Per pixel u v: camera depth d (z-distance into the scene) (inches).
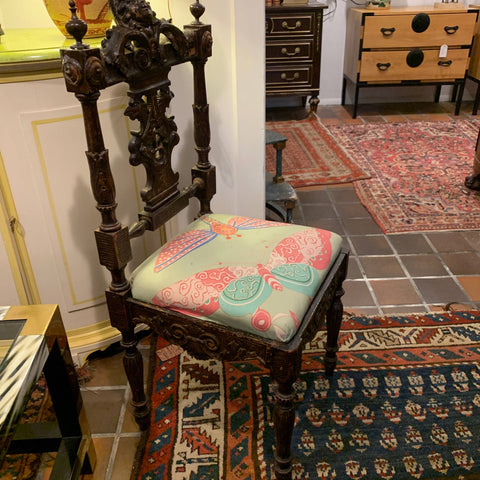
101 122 57.4
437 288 84.3
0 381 37.5
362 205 111.2
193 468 54.1
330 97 180.5
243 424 59.1
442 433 57.7
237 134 70.3
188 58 52.6
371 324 75.1
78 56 39.0
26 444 51.5
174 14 62.8
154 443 57.1
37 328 42.5
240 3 61.9
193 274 49.4
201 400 62.6
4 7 67.7
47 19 70.1
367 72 155.8
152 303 49.6
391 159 132.9
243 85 67.0
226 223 58.5
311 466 54.1
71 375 48.1
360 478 52.9
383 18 147.3
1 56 49.3
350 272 88.7
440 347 70.6
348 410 60.8
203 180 60.3
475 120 159.9
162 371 67.3
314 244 53.5
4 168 54.4
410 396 62.6
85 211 60.4
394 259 92.0
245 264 50.1
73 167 57.6
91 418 61.3
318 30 152.4
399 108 174.9
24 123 53.3
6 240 57.3
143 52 45.8
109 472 54.6
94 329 67.4
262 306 45.3
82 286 64.2
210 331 46.9
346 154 135.9
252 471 53.6
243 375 66.2
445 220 103.8
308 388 64.0
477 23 154.3
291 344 44.1
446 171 125.2
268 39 152.7
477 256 92.7
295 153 137.6
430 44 151.2
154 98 49.3
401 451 55.7
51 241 59.9
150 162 50.8
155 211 53.0
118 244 48.2
